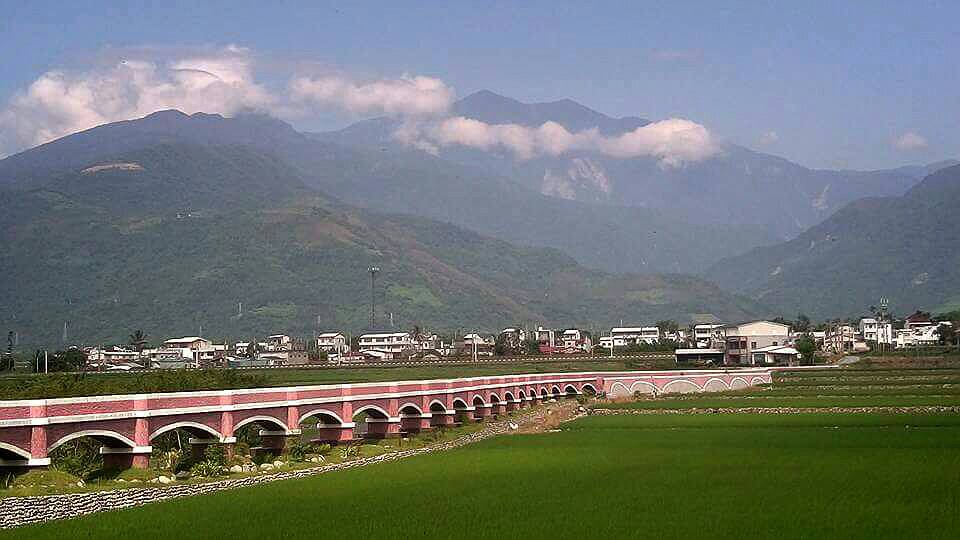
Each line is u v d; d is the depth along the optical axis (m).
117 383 113.56
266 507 58.47
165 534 50.72
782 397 156.50
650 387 193.25
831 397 151.62
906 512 53.25
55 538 49.94
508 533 49.97
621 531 50.03
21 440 62.97
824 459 76.50
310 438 113.69
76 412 66.62
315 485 68.00
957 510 53.62
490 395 145.12
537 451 88.62
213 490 68.44
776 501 57.53
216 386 118.50
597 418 130.38
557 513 55.25
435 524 52.56
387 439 107.50
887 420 113.12
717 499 58.75
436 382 122.12
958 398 141.88
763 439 94.44
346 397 98.88
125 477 70.69
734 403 147.25
